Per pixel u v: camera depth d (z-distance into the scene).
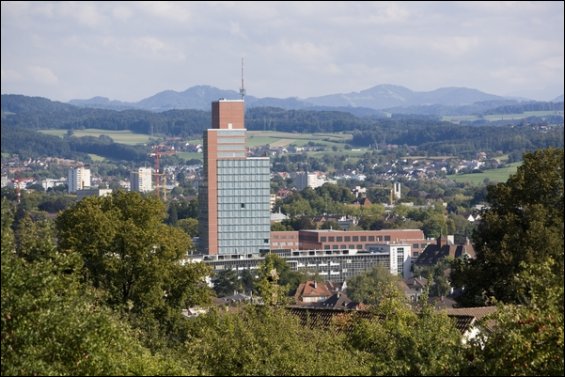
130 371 81.50
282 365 89.06
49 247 77.00
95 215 146.00
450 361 79.19
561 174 148.88
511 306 80.44
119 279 144.50
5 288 71.19
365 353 91.06
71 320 73.19
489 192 152.25
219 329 98.06
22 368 69.81
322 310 124.00
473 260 149.75
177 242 150.12
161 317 144.12
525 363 76.12
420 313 98.06
